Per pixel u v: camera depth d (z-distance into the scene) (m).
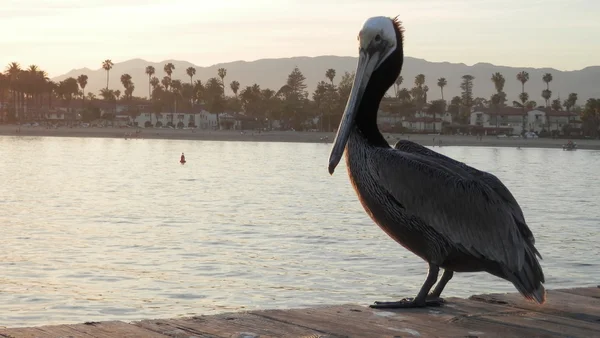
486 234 4.91
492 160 116.62
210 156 116.25
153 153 121.25
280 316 4.80
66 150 126.00
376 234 30.77
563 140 190.88
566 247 28.12
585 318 4.92
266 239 29.58
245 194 53.31
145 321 4.58
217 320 4.64
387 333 4.43
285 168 88.25
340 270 22.34
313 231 32.00
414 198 5.03
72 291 19.17
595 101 198.00
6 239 28.69
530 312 5.09
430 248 5.12
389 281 20.64
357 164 5.25
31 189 54.88
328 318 4.79
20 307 17.30
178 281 20.67
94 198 48.56
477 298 5.55
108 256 24.94
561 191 59.22
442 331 4.52
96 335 4.18
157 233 31.27
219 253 25.83
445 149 159.12
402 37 5.36
